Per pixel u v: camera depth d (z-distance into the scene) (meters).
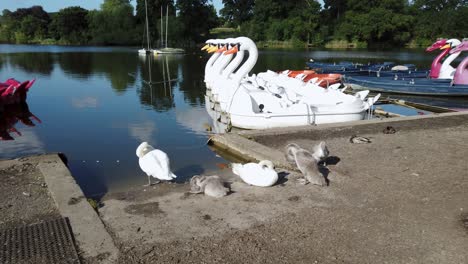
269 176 7.25
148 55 60.59
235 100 14.05
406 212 6.24
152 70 38.31
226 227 5.80
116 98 22.08
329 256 5.02
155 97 22.61
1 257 4.93
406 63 44.41
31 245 5.20
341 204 6.56
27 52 63.78
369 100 14.47
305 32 84.00
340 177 7.79
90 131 14.20
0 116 17.12
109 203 6.70
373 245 5.27
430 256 5.01
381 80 24.48
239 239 5.44
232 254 5.07
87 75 33.25
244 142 10.41
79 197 6.67
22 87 20.20
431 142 10.38
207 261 4.91
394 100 20.11
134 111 18.22
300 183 7.48
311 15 84.69
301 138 10.92
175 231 5.69
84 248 5.16
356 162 8.73
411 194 6.95
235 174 8.41
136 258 4.97
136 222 5.97
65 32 92.38
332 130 11.73
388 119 13.15
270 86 17.50
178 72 36.78
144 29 84.69
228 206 6.52
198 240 5.42
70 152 11.56
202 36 90.50
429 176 7.82
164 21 81.56
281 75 22.58
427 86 22.48
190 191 7.21
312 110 13.30
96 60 49.75
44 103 20.27
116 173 9.46
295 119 13.34
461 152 9.45
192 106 19.77
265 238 5.46
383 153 9.40
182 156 10.84
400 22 77.88
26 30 95.88
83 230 5.61
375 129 11.86
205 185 6.98
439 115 13.80
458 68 22.53
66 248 5.14
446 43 25.84
